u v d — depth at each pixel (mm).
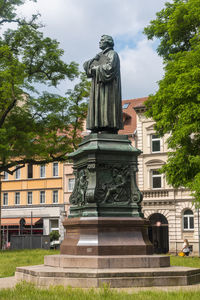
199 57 23391
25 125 30328
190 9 24859
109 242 11234
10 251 25625
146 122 47531
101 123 12930
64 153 31281
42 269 10758
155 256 10969
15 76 27250
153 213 45969
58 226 56125
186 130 22719
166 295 8227
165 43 27125
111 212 11773
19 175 59750
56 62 30516
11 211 59281
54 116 30547
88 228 11445
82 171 12617
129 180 12258
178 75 23422
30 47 30234
